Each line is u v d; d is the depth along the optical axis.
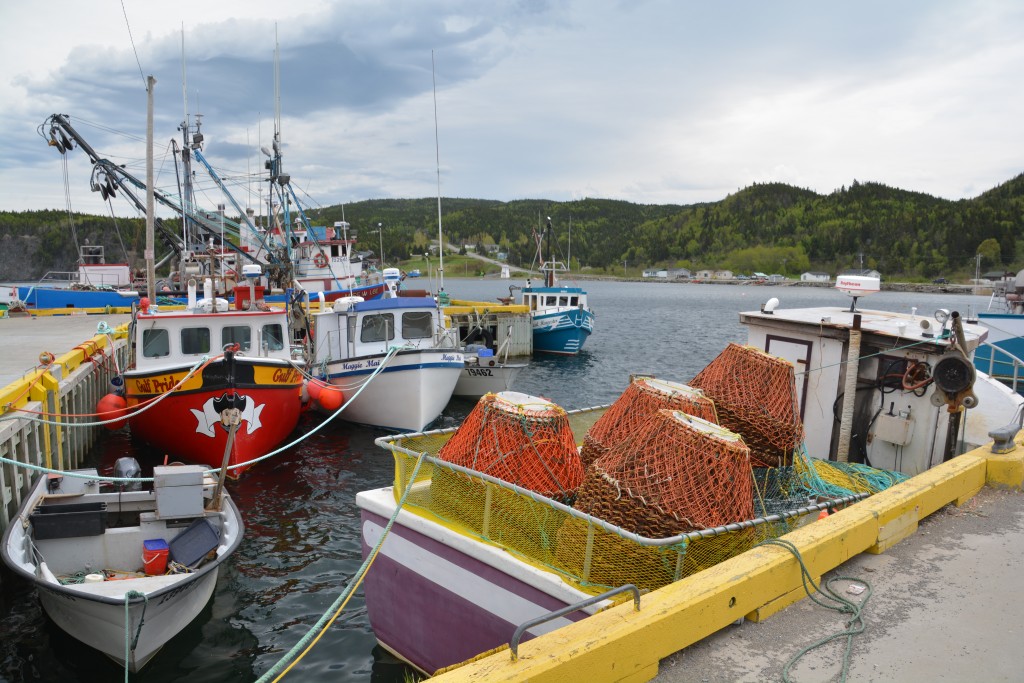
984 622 3.51
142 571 8.03
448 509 4.96
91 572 7.94
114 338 20.55
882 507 4.38
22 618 7.86
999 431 5.73
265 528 10.93
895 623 3.50
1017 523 4.78
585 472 4.96
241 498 12.29
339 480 13.41
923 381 6.25
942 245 180.00
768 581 3.55
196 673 6.95
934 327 6.46
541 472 4.74
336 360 17.48
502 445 4.82
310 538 10.55
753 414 5.46
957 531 4.66
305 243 30.28
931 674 3.06
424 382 16.47
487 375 22.16
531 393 24.94
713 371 5.83
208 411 12.54
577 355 35.75
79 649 7.24
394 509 5.36
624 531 3.74
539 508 4.47
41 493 8.80
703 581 3.38
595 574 4.08
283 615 8.15
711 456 4.17
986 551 4.34
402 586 5.34
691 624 3.18
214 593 8.69
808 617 3.56
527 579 4.31
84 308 30.41
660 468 4.15
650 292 139.12
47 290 31.19
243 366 12.66
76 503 8.32
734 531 4.03
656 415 4.48
